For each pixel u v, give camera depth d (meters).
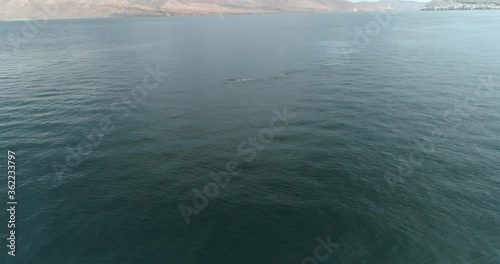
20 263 22.36
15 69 82.50
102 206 27.89
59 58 99.62
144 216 26.53
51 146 38.88
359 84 62.88
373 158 34.91
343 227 25.00
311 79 67.75
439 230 24.59
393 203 27.64
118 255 22.70
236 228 24.97
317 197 28.50
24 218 26.50
